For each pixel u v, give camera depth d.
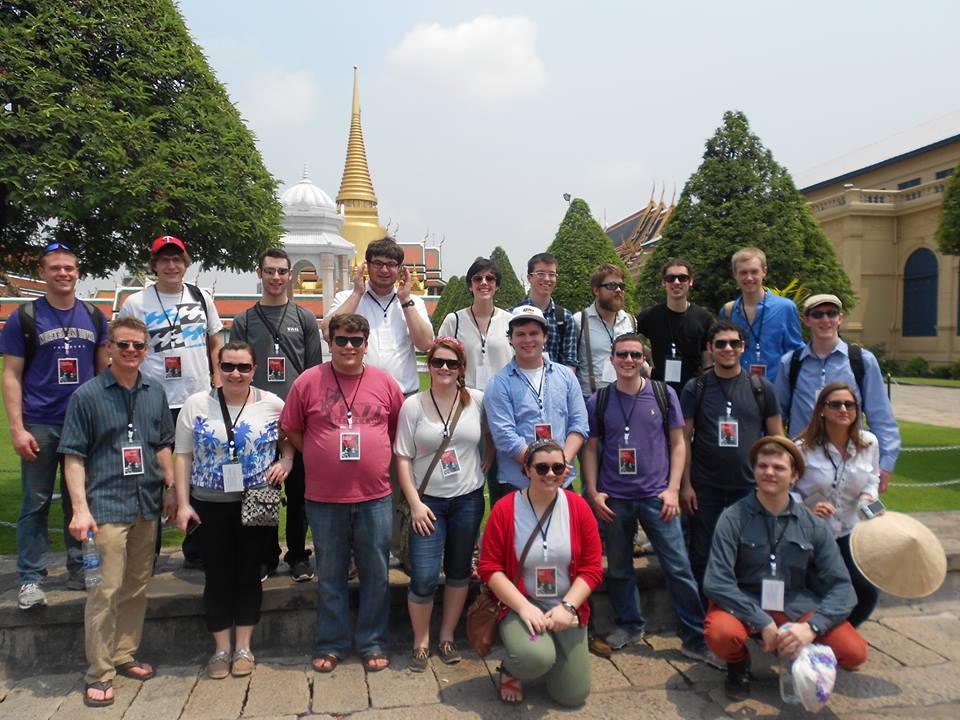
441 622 4.18
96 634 3.35
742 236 14.34
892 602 4.67
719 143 15.12
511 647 3.27
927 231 26.53
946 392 18.41
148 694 3.45
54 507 5.99
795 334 4.80
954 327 25.39
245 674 3.62
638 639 4.12
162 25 6.36
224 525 3.63
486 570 3.45
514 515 3.51
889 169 29.94
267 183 7.32
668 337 4.79
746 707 3.37
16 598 3.90
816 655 3.16
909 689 3.55
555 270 4.84
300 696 3.42
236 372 3.61
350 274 30.50
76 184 5.45
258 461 3.63
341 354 3.59
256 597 3.72
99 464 3.45
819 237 14.88
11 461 8.19
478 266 4.50
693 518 4.18
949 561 4.71
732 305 5.02
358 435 3.59
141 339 3.50
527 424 3.88
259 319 4.42
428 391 3.89
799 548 3.50
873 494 3.81
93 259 6.72
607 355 4.76
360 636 3.75
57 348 3.91
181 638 3.94
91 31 5.82
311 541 5.23
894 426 4.10
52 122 5.39
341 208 34.50
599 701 3.42
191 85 6.63
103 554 3.39
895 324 28.02
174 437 3.86
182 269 4.31
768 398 4.08
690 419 4.18
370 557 3.68
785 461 3.45
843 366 4.22
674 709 3.35
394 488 4.09
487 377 4.51
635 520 4.02
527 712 3.30
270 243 7.34
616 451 4.01
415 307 4.35
